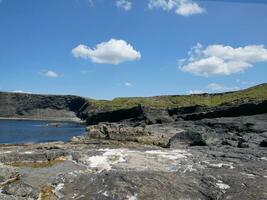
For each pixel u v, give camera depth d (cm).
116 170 2867
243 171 2906
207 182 2628
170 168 2944
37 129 15725
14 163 3106
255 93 18250
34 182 2619
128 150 3569
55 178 2688
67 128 16762
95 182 2600
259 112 10188
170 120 11744
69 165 3012
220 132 6181
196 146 4822
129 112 16900
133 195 2436
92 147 4131
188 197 2448
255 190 2506
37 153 3244
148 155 3344
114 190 2467
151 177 2634
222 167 3006
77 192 2506
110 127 6106
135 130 5944
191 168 2958
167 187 2531
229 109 10894
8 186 2534
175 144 5122
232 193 2478
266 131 5697
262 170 2936
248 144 4519
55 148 4178
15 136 11400
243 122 6475
